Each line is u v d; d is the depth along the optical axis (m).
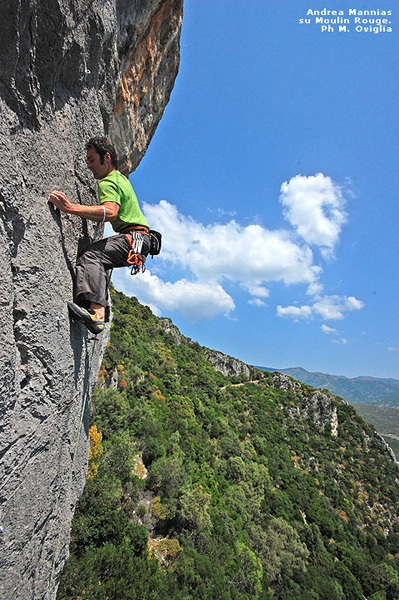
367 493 57.59
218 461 38.66
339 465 61.59
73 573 13.70
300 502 43.50
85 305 2.87
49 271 2.24
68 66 2.40
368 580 36.47
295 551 32.81
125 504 21.42
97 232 3.56
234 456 41.75
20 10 1.66
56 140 2.37
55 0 1.91
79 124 2.80
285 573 29.55
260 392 75.38
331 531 41.41
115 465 22.31
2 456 1.75
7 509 1.84
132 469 24.59
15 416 1.87
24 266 1.95
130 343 50.94
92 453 21.14
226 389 67.88
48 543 2.57
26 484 2.04
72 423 2.92
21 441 1.94
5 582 1.89
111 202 2.66
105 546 16.23
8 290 1.76
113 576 15.34
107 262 2.84
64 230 2.54
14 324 1.88
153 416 33.84
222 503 32.09
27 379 2.03
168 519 23.98
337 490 51.88
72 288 2.67
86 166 2.98
